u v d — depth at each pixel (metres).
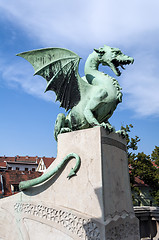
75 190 3.98
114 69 5.03
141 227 6.55
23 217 4.46
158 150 19.19
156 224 6.68
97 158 3.90
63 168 4.26
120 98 4.92
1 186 20.36
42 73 5.17
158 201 18.20
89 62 5.25
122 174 4.40
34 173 23.38
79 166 4.07
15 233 4.48
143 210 6.63
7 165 39.78
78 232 3.68
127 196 4.40
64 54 5.15
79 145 4.22
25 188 4.56
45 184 4.40
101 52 5.13
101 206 3.58
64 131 4.87
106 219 3.56
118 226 3.73
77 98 5.02
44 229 4.11
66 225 3.85
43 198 4.34
